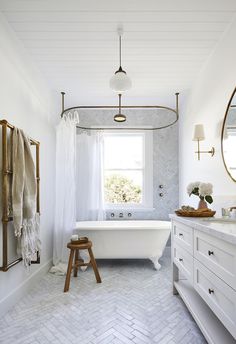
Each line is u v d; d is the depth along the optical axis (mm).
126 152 4422
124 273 3176
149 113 4371
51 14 2111
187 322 1987
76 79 3305
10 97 2314
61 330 1884
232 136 2178
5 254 1998
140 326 1934
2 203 2086
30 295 2504
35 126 2951
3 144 2023
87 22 2211
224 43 2369
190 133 3555
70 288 2680
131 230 3342
